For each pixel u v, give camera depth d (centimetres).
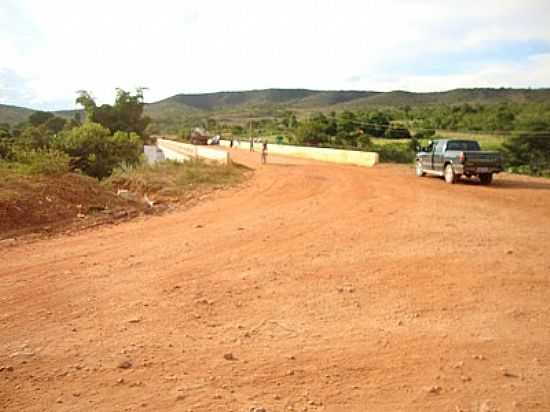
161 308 580
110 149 2695
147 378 416
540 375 428
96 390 396
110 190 1466
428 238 962
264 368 436
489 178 2016
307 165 3100
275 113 12912
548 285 675
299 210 1323
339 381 415
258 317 556
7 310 571
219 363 445
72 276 704
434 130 4988
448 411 371
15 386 401
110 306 586
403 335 510
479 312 576
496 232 1027
